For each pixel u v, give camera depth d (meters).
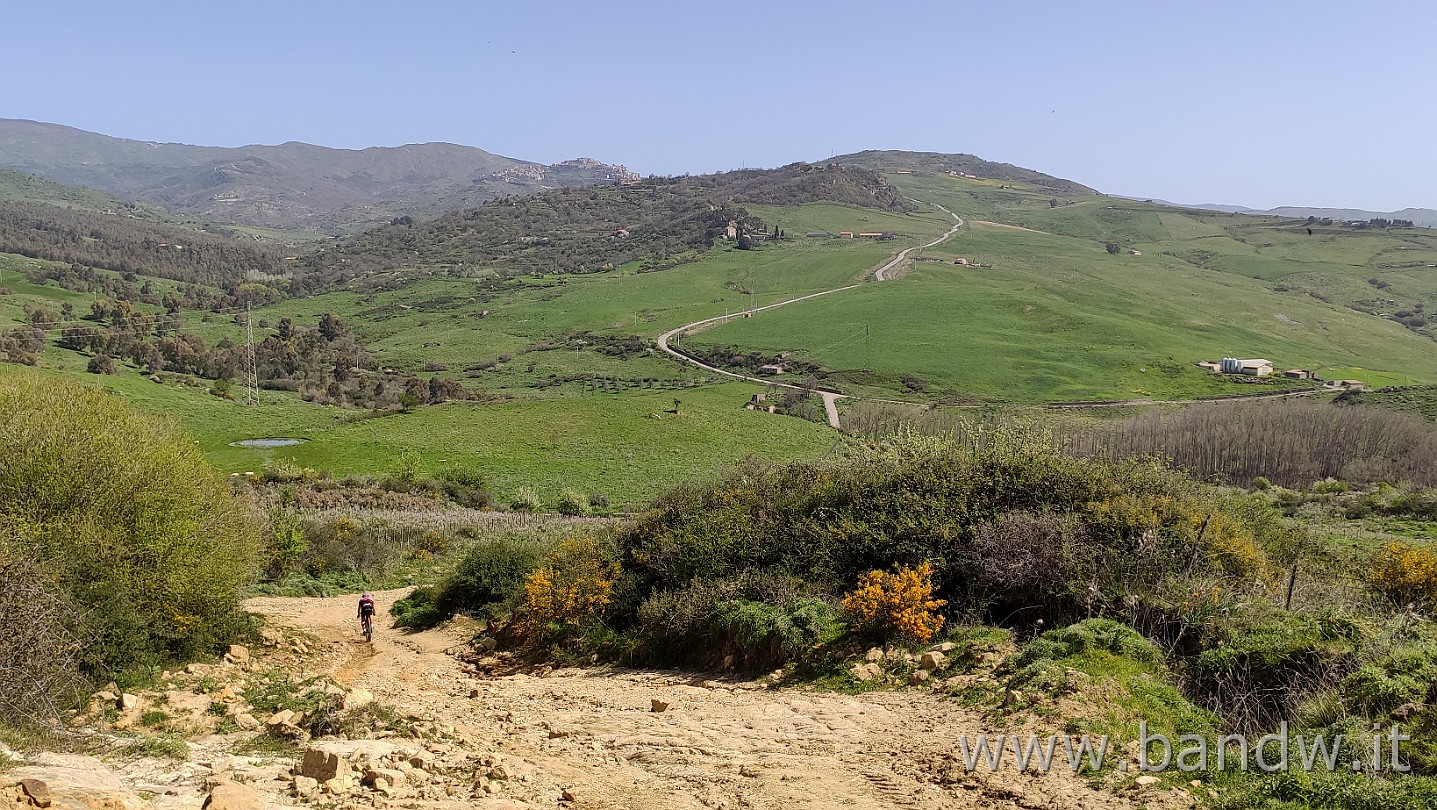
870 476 16.14
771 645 12.22
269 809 5.41
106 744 7.62
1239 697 8.04
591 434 76.38
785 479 18.41
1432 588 12.81
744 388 112.44
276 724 8.53
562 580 17.44
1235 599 10.14
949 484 14.54
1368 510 39.22
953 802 6.20
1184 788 6.21
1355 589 12.82
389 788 6.14
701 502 18.36
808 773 7.03
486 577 22.44
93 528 12.85
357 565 32.41
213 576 14.60
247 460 62.31
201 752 7.47
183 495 14.55
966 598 12.32
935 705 9.05
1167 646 9.57
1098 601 10.86
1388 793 5.52
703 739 8.40
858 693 10.10
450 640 19.84
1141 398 113.12
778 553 15.23
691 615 13.98
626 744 8.33
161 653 12.91
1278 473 61.62
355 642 19.45
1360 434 67.44
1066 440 23.73
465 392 109.25
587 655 15.57
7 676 8.56
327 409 89.88
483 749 7.88
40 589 9.74
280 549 30.03
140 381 88.56
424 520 41.12
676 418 82.44
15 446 13.15
